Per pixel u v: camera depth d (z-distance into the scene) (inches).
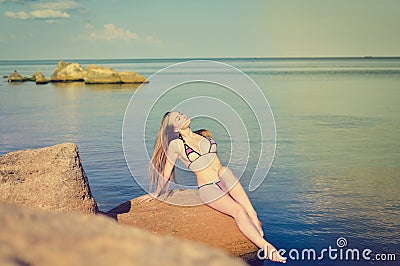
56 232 41.7
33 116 784.9
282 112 792.9
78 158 217.3
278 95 1141.1
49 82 1966.0
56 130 616.1
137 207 239.8
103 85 1728.6
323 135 553.0
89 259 38.6
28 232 40.9
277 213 269.0
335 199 295.3
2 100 1110.4
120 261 38.5
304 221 255.4
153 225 224.2
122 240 41.6
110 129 614.5
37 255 38.4
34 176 206.5
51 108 915.4
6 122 709.3
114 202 291.6
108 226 44.8
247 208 231.9
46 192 203.2
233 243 216.8
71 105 967.6
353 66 3944.4
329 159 418.0
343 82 1684.3
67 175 207.6
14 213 43.8
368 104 917.8
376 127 620.4
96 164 396.2
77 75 2011.6
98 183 335.6
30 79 2113.7
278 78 1964.8
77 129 622.5
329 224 249.8
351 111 807.7
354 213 268.1
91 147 479.8
